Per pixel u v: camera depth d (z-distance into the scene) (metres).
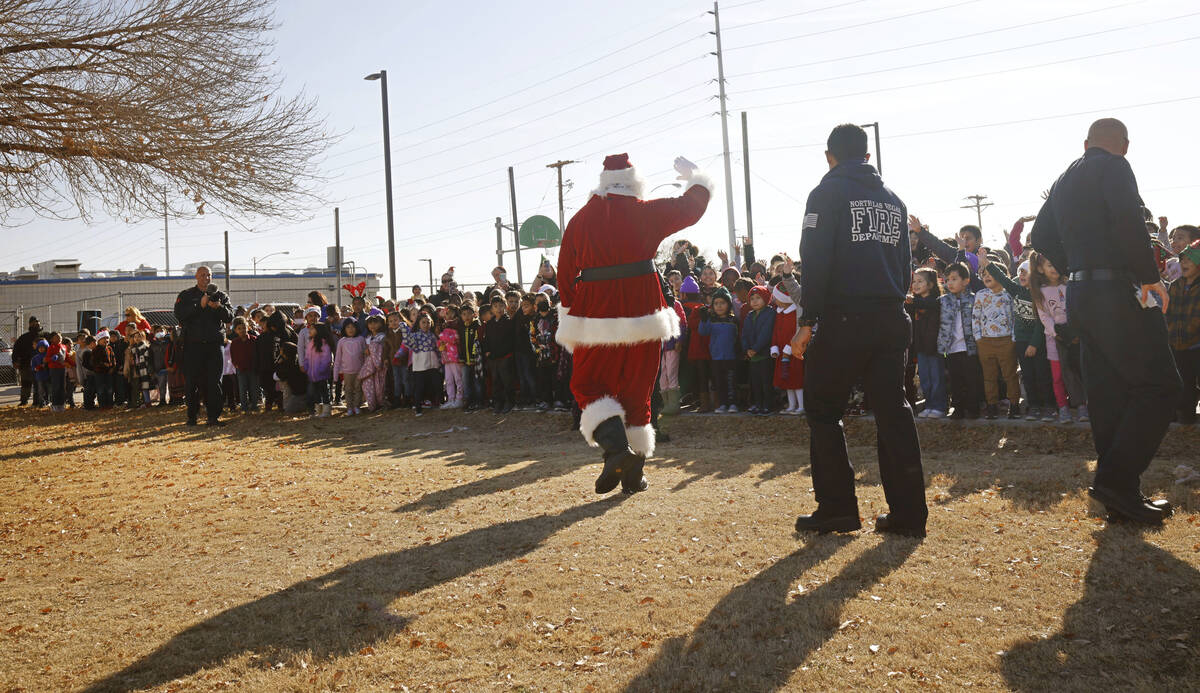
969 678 2.78
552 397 11.68
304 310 15.94
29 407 18.88
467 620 3.55
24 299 38.22
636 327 5.41
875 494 5.48
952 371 8.45
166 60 10.42
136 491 7.23
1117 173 4.31
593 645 3.21
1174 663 2.78
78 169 10.00
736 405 10.45
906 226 4.55
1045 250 4.88
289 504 6.27
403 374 13.38
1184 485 5.12
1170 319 6.96
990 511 4.83
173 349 16.47
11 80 9.55
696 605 3.57
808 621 3.31
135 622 3.79
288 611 3.80
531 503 5.79
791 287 8.67
